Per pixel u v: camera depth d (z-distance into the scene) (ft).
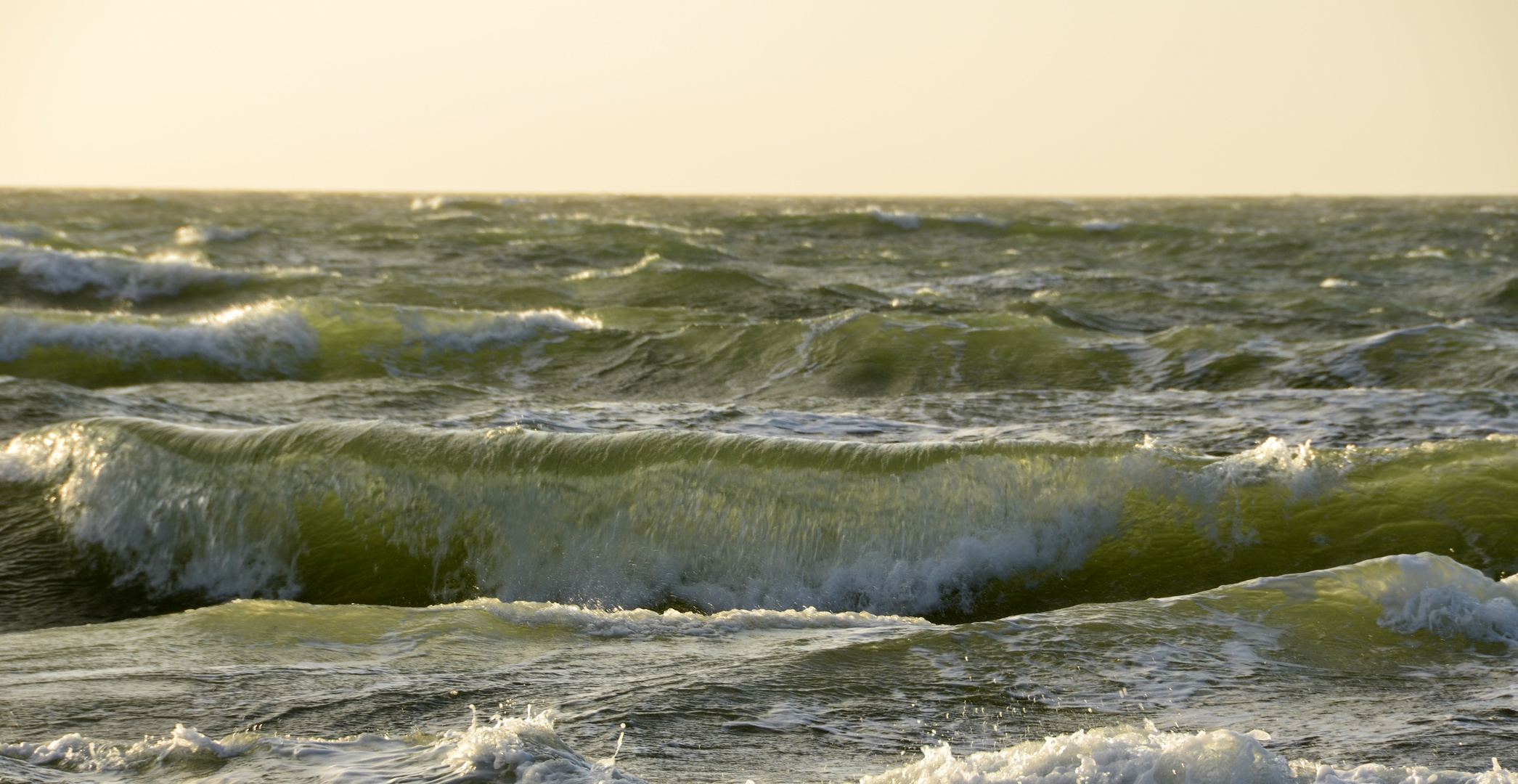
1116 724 45.96
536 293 272.92
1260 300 253.85
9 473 107.04
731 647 58.44
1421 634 58.29
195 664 56.03
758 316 252.01
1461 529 85.81
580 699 48.88
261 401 147.95
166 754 38.99
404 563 94.12
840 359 182.29
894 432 124.77
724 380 178.91
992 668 53.31
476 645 59.52
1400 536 85.97
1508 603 60.23
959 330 196.44
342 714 47.29
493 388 177.37
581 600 89.92
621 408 142.72
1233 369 169.27
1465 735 43.45
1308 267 368.89
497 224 549.13
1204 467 93.40
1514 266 350.43
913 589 87.40
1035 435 121.60
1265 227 641.40
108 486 102.17
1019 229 533.96
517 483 96.68
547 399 152.56
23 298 272.72
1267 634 58.39
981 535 89.56
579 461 97.50
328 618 65.41
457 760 36.42
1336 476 92.58
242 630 63.21
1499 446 95.76
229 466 101.60
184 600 92.84
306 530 96.99
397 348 195.42
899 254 419.95
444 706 48.19
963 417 133.08
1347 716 46.52
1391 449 96.27
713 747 42.60
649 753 41.81
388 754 38.45
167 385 158.30
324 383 163.22
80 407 129.08
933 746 42.98
